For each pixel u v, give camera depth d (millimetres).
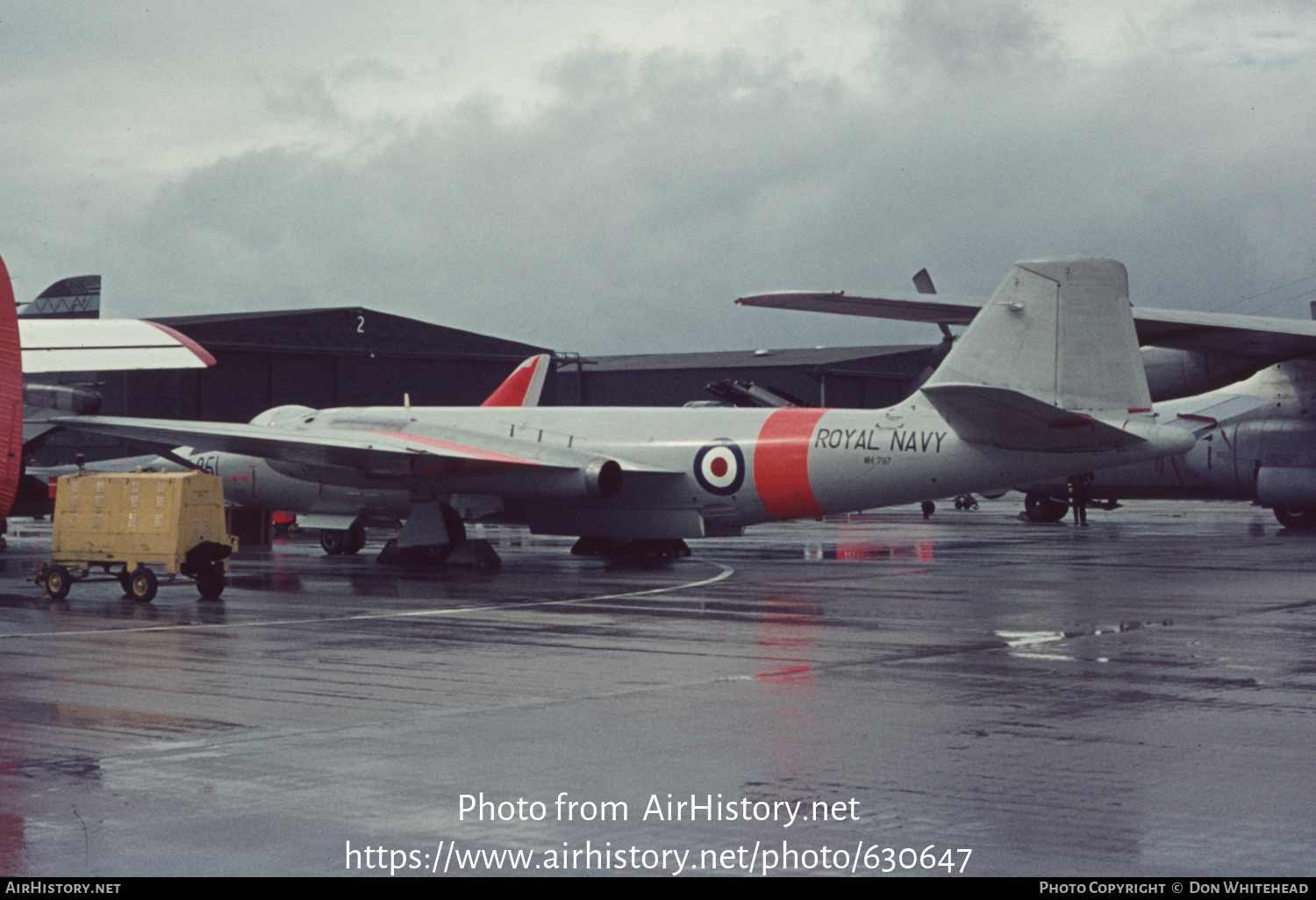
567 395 89438
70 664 12617
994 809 7246
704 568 24484
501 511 27266
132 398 54656
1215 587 20344
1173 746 8820
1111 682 11438
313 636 14758
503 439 26562
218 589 19109
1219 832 6789
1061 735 9195
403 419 27812
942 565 25109
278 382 58312
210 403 56312
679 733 9281
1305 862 6301
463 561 25484
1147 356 37500
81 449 57531
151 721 9742
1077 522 40531
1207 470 36812
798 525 41875
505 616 16766
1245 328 31078
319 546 32406
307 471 27344
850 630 15219
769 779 7945
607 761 8414
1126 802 7379
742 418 25594
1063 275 22781
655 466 25578
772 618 16391
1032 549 29609
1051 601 18375
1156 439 22125
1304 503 35000
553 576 22859
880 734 9234
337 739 9086
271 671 12188
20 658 13039
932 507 48156
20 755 8570
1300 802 7367
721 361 88125
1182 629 15180
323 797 7508
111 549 19000
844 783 7828
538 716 9953
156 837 6742
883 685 11328
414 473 25656
